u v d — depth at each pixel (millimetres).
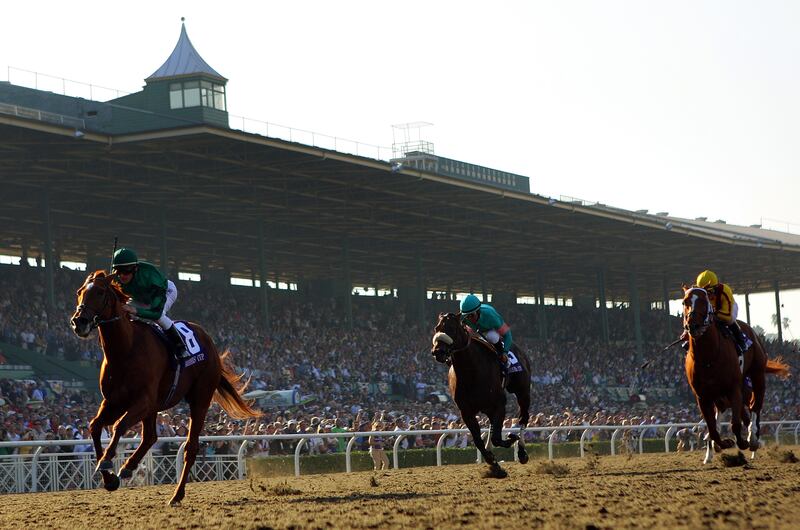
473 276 69062
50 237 36062
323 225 48125
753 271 68062
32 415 21609
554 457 23297
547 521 6461
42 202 36500
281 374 35906
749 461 13344
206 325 39469
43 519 8305
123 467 9141
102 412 8945
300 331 43062
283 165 36781
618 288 76750
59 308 36656
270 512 8141
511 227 50531
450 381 12219
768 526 5910
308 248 56469
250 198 41562
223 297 44531
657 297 81312
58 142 31078
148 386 8984
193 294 43188
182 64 42562
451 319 11547
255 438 17344
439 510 7477
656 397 50094
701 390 12148
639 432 29125
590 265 62906
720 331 12109
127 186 38219
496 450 22078
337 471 18641
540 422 26531
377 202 43281
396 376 40750
